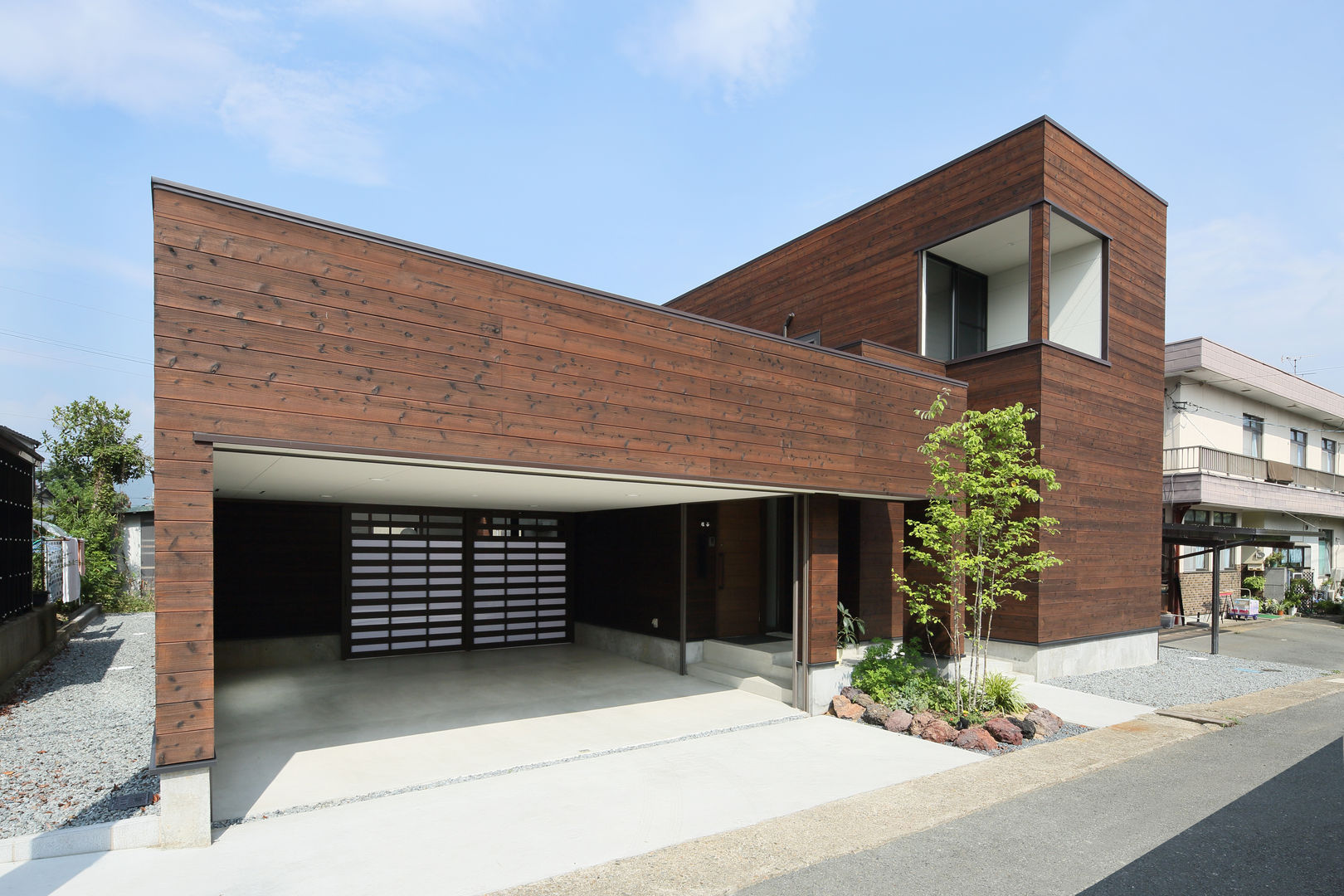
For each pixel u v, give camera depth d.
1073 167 9.62
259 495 8.53
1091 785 5.14
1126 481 10.50
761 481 6.28
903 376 7.72
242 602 9.18
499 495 8.02
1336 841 4.15
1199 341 14.95
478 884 3.55
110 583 15.21
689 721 6.93
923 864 3.81
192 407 3.76
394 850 3.94
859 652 9.16
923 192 10.46
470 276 4.70
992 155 9.63
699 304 15.18
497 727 6.61
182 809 3.91
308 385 4.08
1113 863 3.86
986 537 7.68
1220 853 3.99
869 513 9.61
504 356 4.82
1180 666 10.52
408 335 4.43
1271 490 16.83
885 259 10.93
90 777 4.88
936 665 8.95
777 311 12.94
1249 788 5.08
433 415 4.50
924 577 9.52
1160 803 4.77
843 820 4.46
